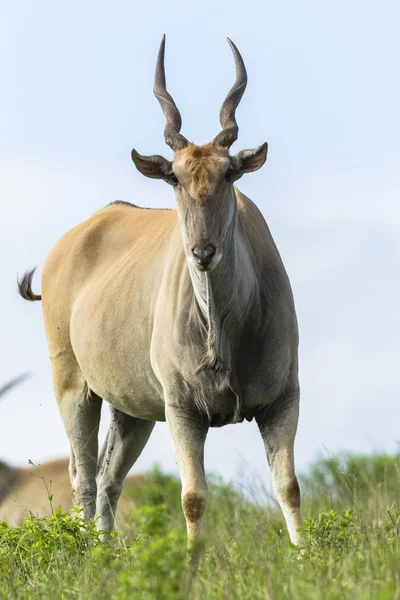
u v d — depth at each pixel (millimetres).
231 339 27266
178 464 27500
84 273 34656
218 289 26438
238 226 27422
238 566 22734
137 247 32688
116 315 31531
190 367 27500
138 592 20359
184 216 25828
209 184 25625
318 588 19594
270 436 27750
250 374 27562
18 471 45438
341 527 25328
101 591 21953
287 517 26516
